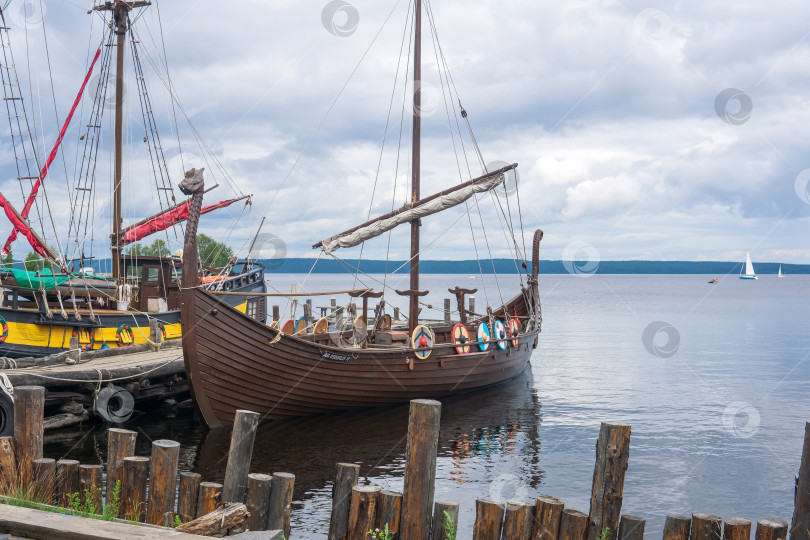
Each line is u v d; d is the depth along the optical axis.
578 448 18.73
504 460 17.45
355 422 21.16
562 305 113.19
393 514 9.32
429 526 9.32
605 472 9.34
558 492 14.81
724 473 16.59
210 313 18.09
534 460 17.44
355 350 21.53
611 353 42.56
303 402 20.95
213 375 18.42
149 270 29.41
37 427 10.09
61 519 6.67
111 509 9.29
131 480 9.84
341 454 17.44
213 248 52.16
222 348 18.44
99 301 27.77
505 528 9.09
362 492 9.42
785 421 22.55
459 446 18.92
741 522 8.86
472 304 41.88
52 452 16.97
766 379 31.62
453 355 24.77
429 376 24.11
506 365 28.61
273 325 24.41
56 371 19.19
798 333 57.69
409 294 25.80
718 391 28.28
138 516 9.66
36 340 23.64
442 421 22.22
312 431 19.91
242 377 19.11
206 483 9.59
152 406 22.83
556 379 31.45
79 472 10.17
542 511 9.13
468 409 24.22
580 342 49.78
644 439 19.98
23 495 9.16
